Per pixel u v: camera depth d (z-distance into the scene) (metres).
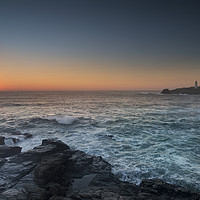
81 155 15.79
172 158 16.08
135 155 16.89
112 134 24.00
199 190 11.27
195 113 41.88
